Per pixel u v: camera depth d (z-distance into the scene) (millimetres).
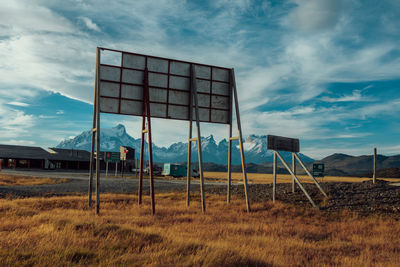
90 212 15508
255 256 7379
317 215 17594
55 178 46906
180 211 17203
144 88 18188
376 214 17391
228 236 10375
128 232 9547
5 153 89062
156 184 41188
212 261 6688
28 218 12258
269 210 18859
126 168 100812
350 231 13078
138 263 6395
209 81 20344
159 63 18984
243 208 19125
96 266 6250
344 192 22641
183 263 6473
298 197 22641
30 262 6168
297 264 7410
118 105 17641
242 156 19297
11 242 7598
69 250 6914
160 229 10836
